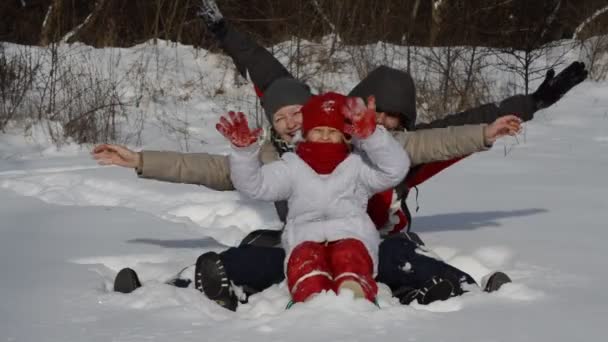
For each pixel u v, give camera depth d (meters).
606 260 5.53
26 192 8.58
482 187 8.41
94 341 4.03
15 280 5.14
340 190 4.82
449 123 5.61
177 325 4.22
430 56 15.02
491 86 14.94
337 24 15.92
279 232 5.23
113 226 6.75
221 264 4.62
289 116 5.42
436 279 4.61
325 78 15.05
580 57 16.89
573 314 4.35
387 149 4.71
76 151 11.70
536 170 9.44
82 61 15.09
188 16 19.05
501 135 4.98
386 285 4.90
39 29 18.92
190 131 13.12
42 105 13.08
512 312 4.37
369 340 3.94
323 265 4.54
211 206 7.50
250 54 6.32
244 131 4.64
